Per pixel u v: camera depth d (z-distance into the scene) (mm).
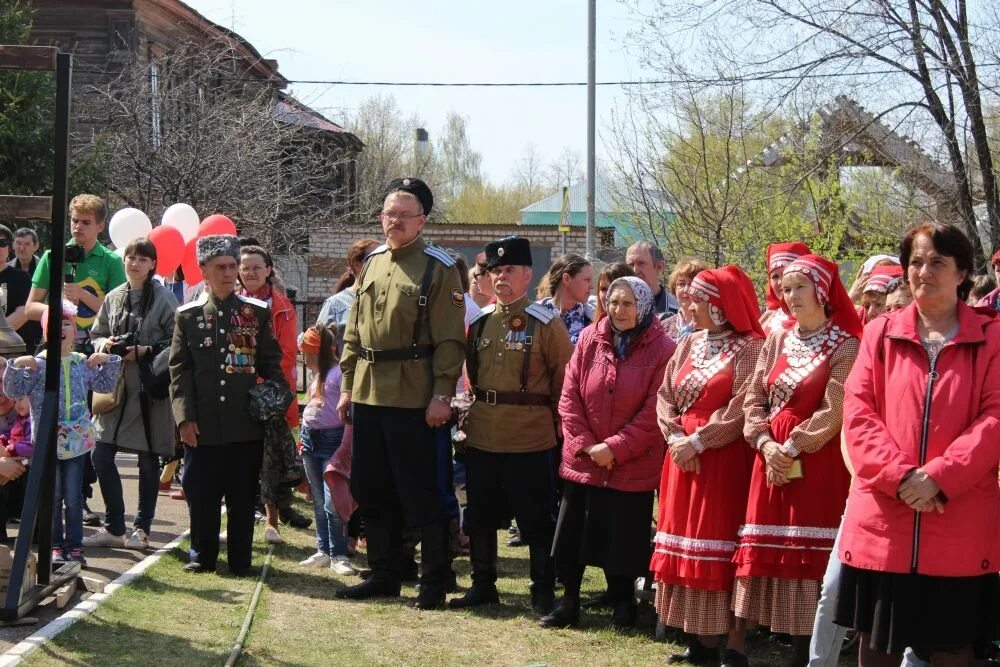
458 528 7965
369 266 6551
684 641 5855
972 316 4172
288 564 7375
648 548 5898
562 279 7539
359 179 33500
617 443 5789
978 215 15312
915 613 4051
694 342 5668
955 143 13891
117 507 7246
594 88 19172
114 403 7043
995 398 4012
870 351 4324
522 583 7160
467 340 6477
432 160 51438
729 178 14633
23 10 17141
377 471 6426
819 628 4660
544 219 38375
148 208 18422
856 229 16094
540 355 6332
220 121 19188
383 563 6613
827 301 5195
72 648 5109
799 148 15180
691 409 5527
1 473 5859
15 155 16391
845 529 4262
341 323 7711
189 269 10727
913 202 15398
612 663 5461
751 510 5195
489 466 6367
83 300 8172
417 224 6410
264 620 5871
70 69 5590
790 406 5168
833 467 5117
